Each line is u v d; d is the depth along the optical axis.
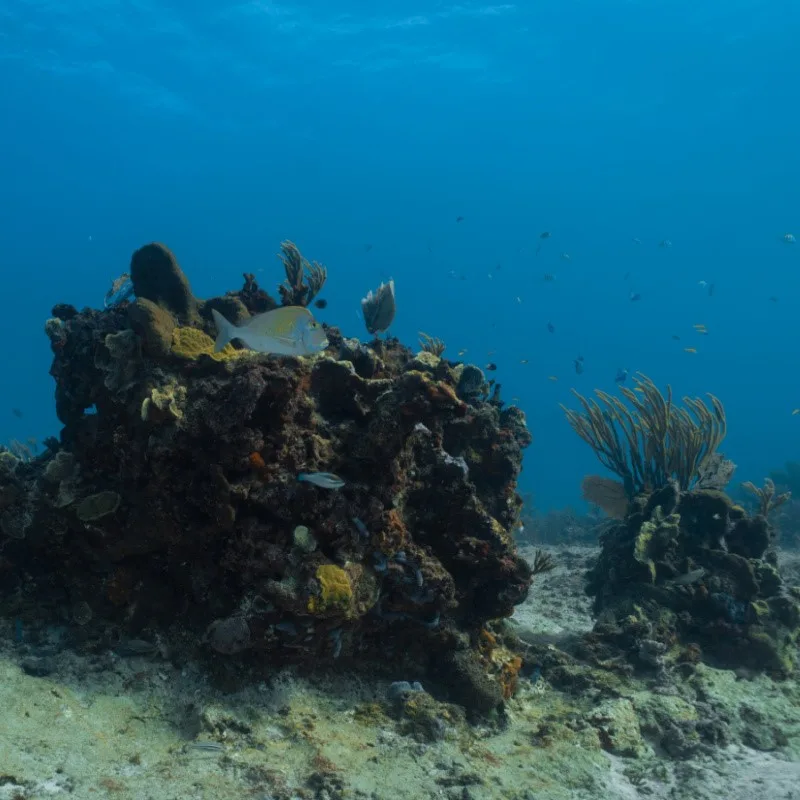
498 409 2.51
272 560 1.81
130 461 1.90
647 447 3.29
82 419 2.01
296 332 1.63
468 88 29.06
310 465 1.89
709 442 3.18
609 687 2.25
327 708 1.86
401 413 1.87
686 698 2.25
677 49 23.98
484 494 2.25
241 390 1.79
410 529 2.06
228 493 1.83
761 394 46.66
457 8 22.53
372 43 24.70
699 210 36.38
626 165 34.44
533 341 49.25
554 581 3.60
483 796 1.67
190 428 1.83
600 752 1.95
